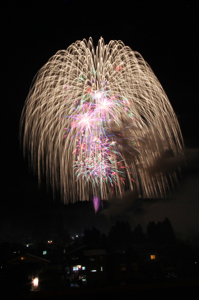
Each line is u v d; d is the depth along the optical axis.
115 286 8.38
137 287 8.31
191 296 8.16
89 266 22.88
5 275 20.98
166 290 8.23
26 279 20.97
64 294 8.22
